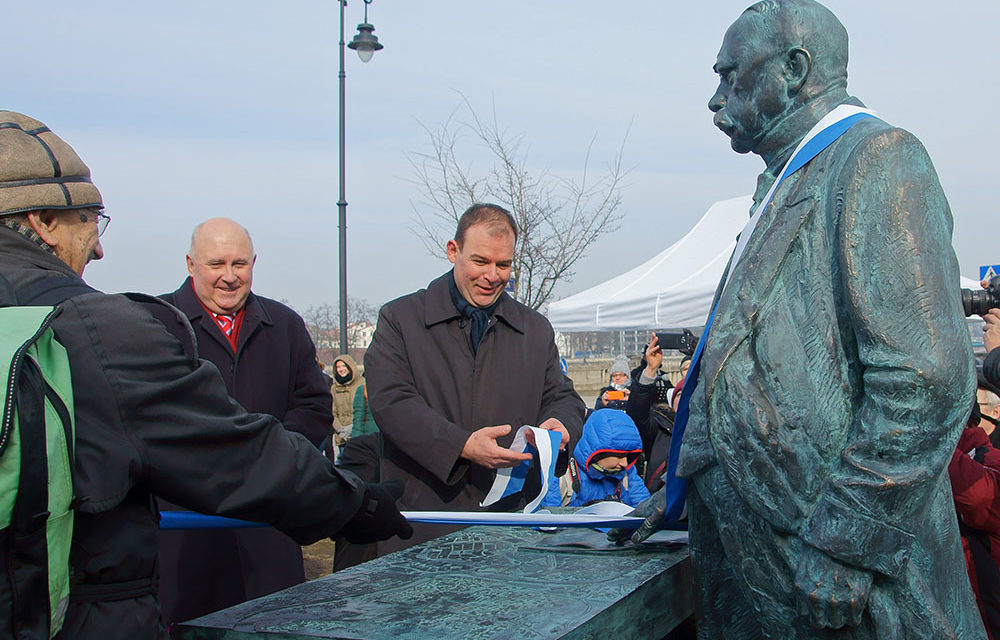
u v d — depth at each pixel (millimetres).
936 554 1281
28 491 1036
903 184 1225
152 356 1209
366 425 5168
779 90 1417
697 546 1509
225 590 2449
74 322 1174
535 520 1729
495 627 1243
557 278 8867
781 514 1235
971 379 1202
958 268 1267
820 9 1432
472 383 2508
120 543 1183
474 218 2479
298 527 1353
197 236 2604
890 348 1180
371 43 9430
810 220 1298
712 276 7004
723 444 1284
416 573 1621
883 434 1175
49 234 1370
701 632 1524
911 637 1210
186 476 1224
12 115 1386
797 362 1264
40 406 1066
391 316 2570
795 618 1271
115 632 1161
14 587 1034
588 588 1456
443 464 2305
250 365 2633
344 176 9312
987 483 2578
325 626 1274
